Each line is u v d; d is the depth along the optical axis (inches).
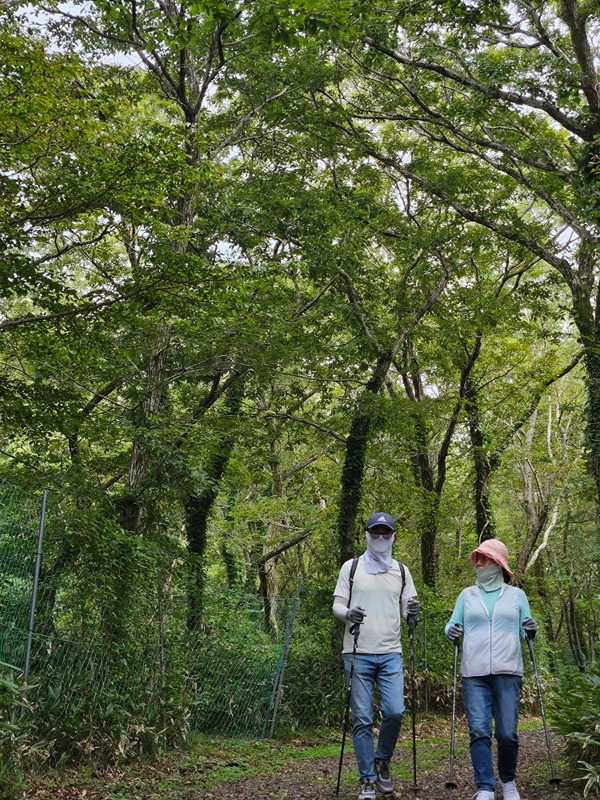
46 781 278.4
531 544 1181.7
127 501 490.3
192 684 436.1
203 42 569.9
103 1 437.7
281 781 318.0
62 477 479.5
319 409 819.4
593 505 1261.1
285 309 646.5
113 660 350.0
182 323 478.3
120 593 353.4
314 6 364.2
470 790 249.4
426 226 902.4
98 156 355.6
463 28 662.5
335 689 547.2
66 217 393.1
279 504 916.0
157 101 652.7
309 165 757.9
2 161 359.6
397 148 790.5
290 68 649.6
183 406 708.0
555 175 733.3
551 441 1302.9
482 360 995.9
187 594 450.3
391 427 743.7
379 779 240.4
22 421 473.7
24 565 299.0
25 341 464.8
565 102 658.8
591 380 762.2
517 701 222.4
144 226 419.2
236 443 715.4
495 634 224.4
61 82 345.4
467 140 757.3
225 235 678.5
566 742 271.7
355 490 725.9
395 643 244.5
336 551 722.8
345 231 702.5
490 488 1085.1
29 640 294.7
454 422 927.0
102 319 426.6
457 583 1032.2
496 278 955.3
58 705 306.8
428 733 559.5
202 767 355.9
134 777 315.9
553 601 1389.0
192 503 727.1
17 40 328.8
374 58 703.7
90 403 566.6
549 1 661.3
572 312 775.7
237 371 660.1
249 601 505.7
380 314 796.6
